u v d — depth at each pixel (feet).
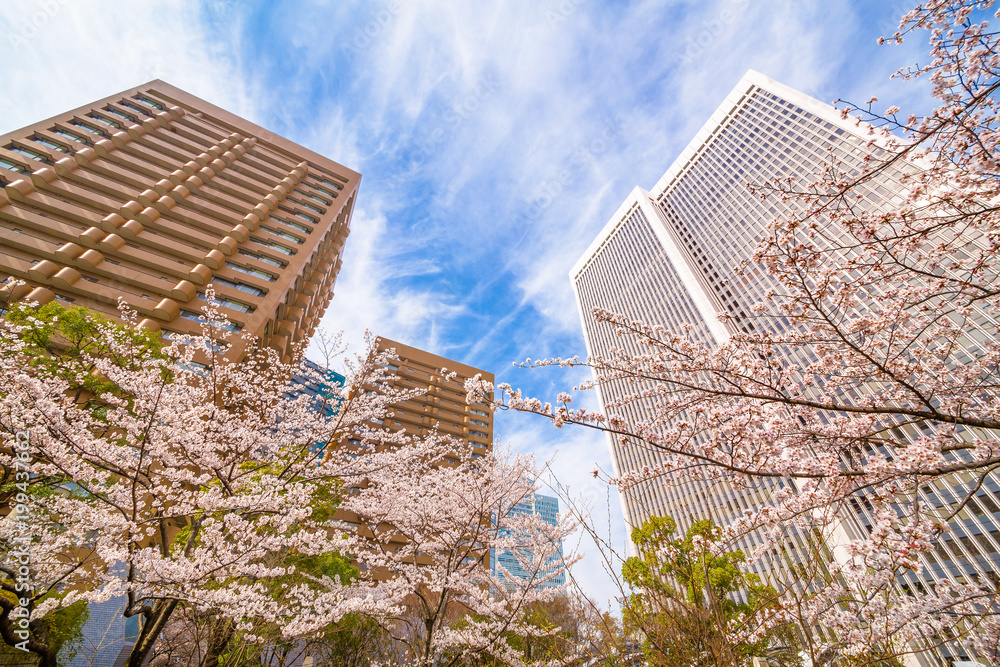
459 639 29.30
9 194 85.76
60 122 107.86
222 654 29.01
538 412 14.93
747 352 15.35
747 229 187.83
